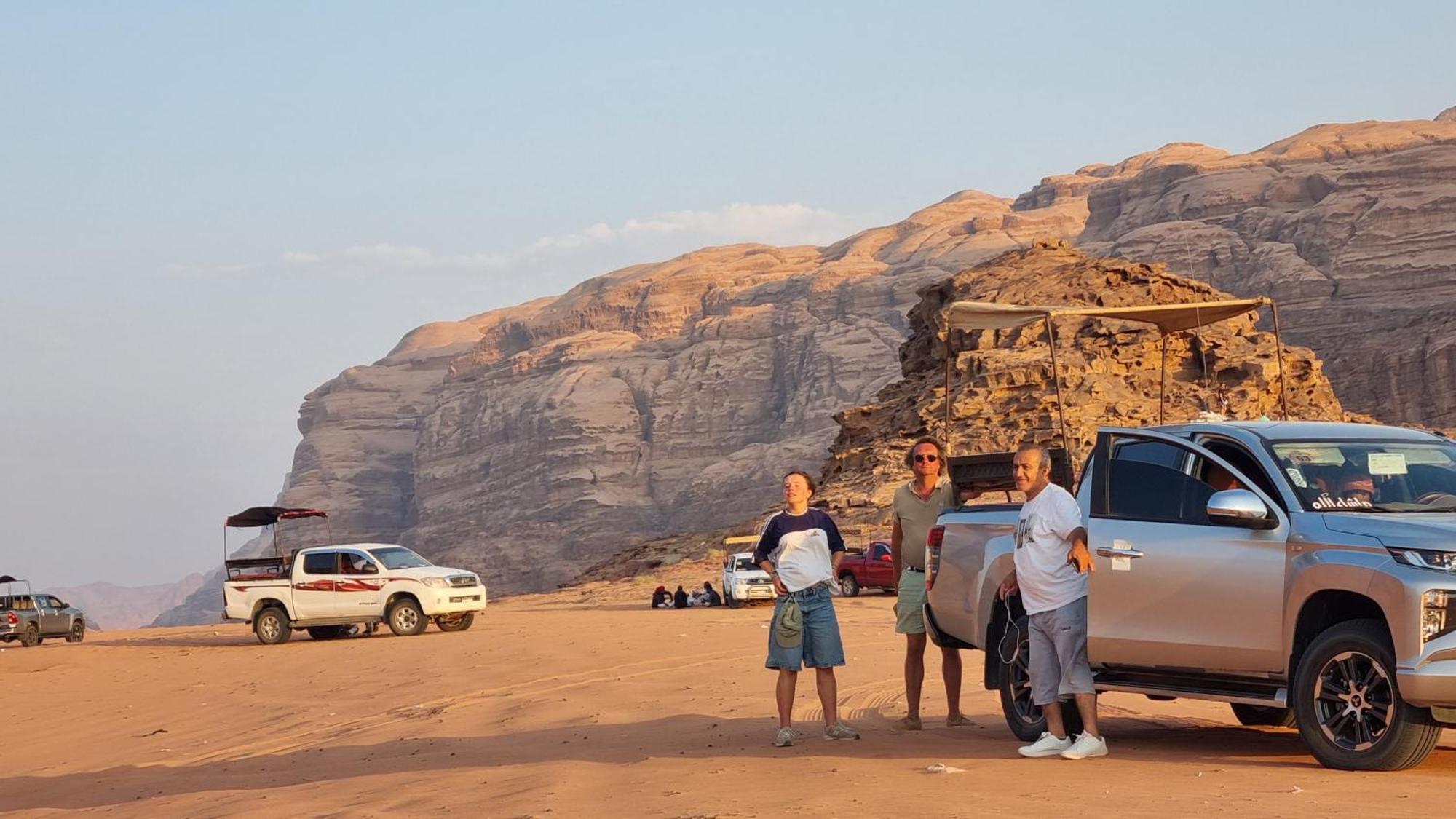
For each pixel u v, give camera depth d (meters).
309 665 26.00
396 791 10.56
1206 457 10.22
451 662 23.80
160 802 11.58
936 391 81.62
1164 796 8.16
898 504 12.68
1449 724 8.87
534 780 10.31
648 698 16.09
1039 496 10.36
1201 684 9.99
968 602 11.77
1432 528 8.98
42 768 15.80
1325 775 8.90
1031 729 11.12
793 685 11.62
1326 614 9.41
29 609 43.59
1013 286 87.62
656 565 78.38
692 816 8.30
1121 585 10.22
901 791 8.80
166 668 28.23
